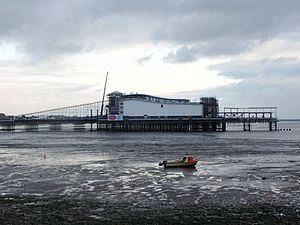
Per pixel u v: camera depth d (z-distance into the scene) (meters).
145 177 52.03
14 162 69.75
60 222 29.61
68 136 177.88
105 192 41.59
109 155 82.81
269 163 67.00
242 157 77.31
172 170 58.84
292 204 35.12
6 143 127.00
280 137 155.75
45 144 120.62
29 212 32.66
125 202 36.53
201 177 51.84
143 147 104.06
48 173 55.62
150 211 32.84
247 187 43.84
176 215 31.44
